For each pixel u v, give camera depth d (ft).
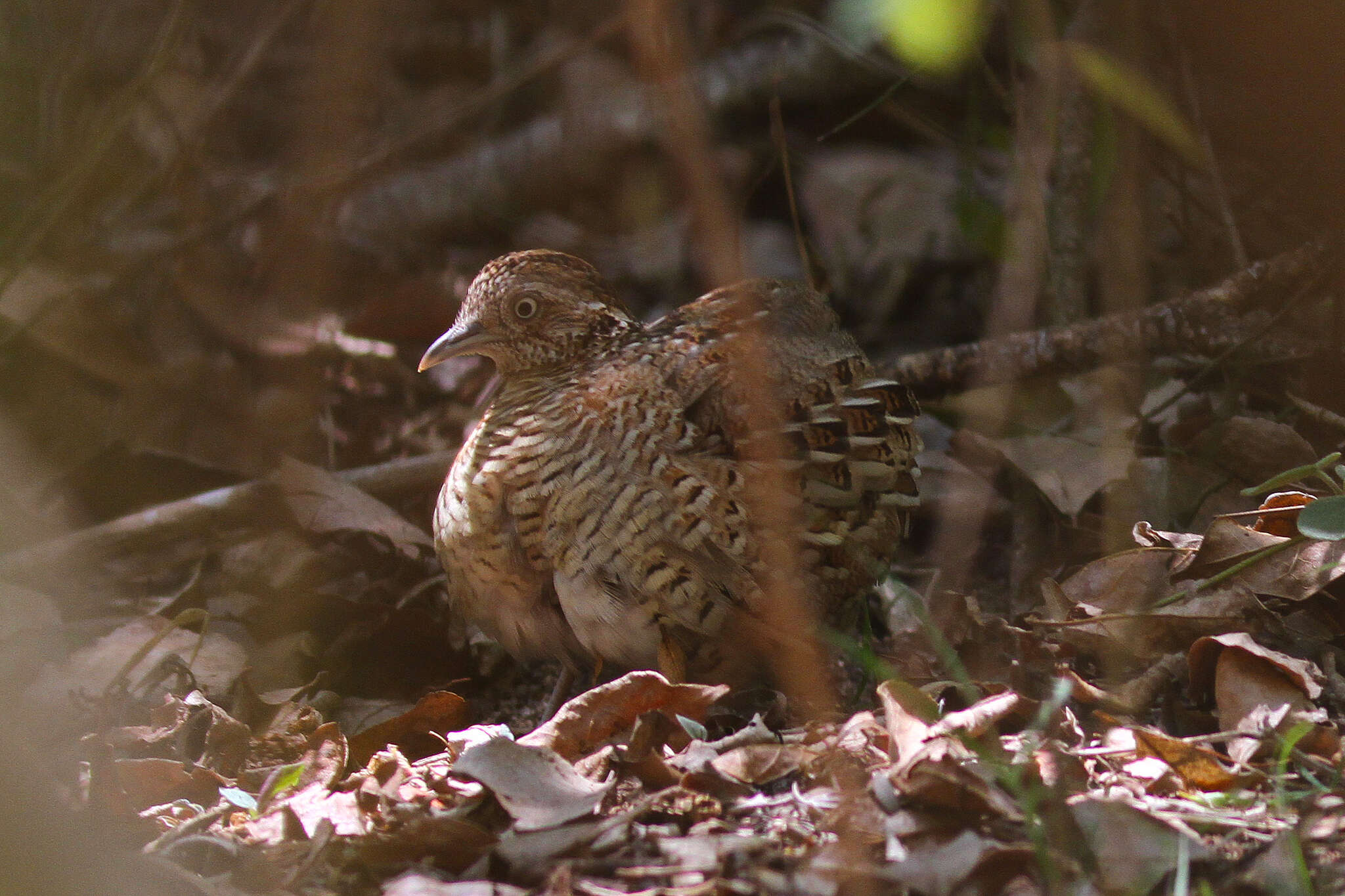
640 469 20.86
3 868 11.80
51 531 29.17
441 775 18.30
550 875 15.75
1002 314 27.12
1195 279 29.89
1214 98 27.96
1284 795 16.26
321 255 26.32
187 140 33.94
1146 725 19.07
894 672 19.15
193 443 32.40
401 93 43.37
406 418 34.58
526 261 23.79
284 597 24.94
